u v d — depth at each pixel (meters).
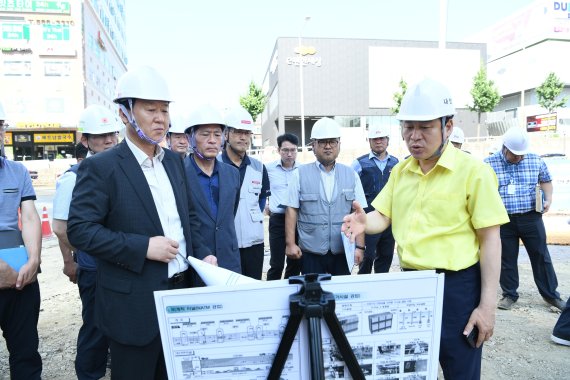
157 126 1.91
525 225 4.39
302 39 43.38
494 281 1.77
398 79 45.28
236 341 1.24
